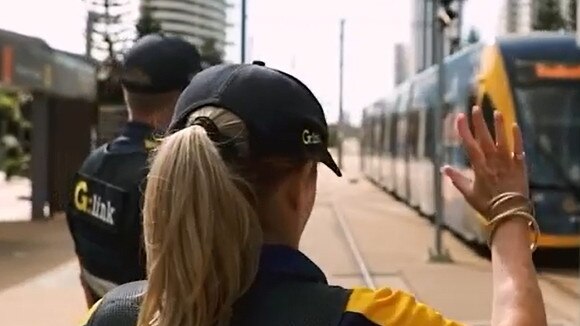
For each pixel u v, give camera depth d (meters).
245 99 2.09
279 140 2.09
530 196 2.36
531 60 17.78
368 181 51.62
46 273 16.02
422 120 28.17
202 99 2.11
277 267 2.05
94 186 3.50
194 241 1.97
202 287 1.97
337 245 21.38
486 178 2.27
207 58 3.86
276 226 2.13
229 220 1.99
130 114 3.54
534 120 17.44
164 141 2.04
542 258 18.23
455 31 26.89
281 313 2.00
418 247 21.00
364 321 1.98
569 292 14.64
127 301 2.18
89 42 38.03
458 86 20.98
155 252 2.01
